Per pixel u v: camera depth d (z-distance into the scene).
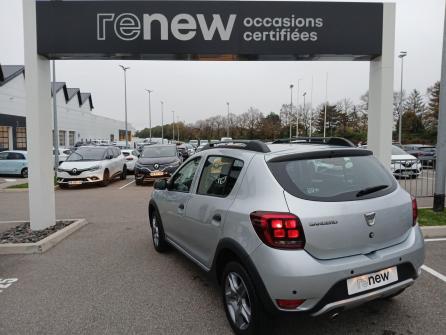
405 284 2.97
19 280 4.39
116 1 6.17
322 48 6.39
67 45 6.17
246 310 2.96
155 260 5.09
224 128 77.06
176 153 15.97
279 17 6.32
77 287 4.16
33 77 6.18
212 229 3.42
